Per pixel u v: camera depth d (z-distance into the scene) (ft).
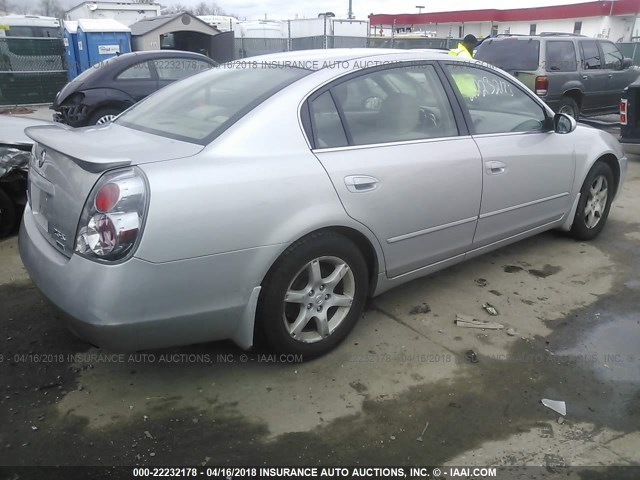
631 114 25.41
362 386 9.32
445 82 11.66
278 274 8.89
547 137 13.50
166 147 8.69
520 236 13.62
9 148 15.40
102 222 7.54
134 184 7.61
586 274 13.80
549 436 8.24
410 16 154.92
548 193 13.71
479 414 8.70
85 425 8.35
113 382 9.36
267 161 8.73
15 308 11.69
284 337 9.36
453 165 11.07
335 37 78.02
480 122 12.11
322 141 9.50
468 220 11.73
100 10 76.95
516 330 11.14
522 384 9.43
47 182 9.06
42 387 9.19
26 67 50.49
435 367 9.87
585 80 33.99
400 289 12.87
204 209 7.94
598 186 15.57
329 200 9.17
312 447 7.98
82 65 50.93
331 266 9.80
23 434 8.14
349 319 10.25
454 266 14.21
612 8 123.85
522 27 141.79
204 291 8.21
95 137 9.53
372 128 10.28
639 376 9.69
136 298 7.67
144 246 7.56
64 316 8.00
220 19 89.45
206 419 8.52
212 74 11.54
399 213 10.28
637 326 11.35
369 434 8.25
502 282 13.32
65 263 8.11
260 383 9.37
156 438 8.11
